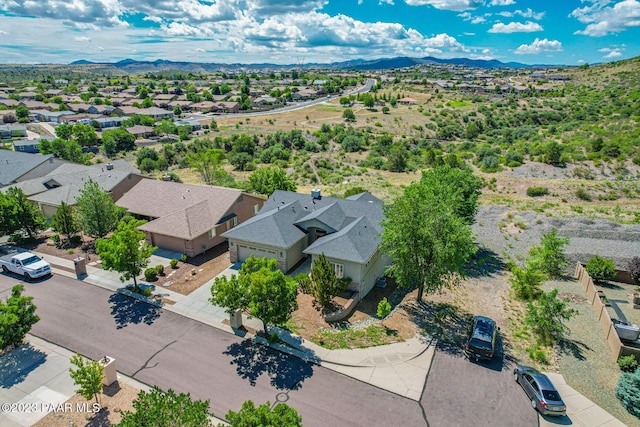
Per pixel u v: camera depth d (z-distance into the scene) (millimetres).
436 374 17969
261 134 103375
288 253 27672
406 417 15453
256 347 19594
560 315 20688
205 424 11164
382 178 60531
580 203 46469
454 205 27500
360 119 124500
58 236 32500
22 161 48125
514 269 26844
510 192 51938
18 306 18500
